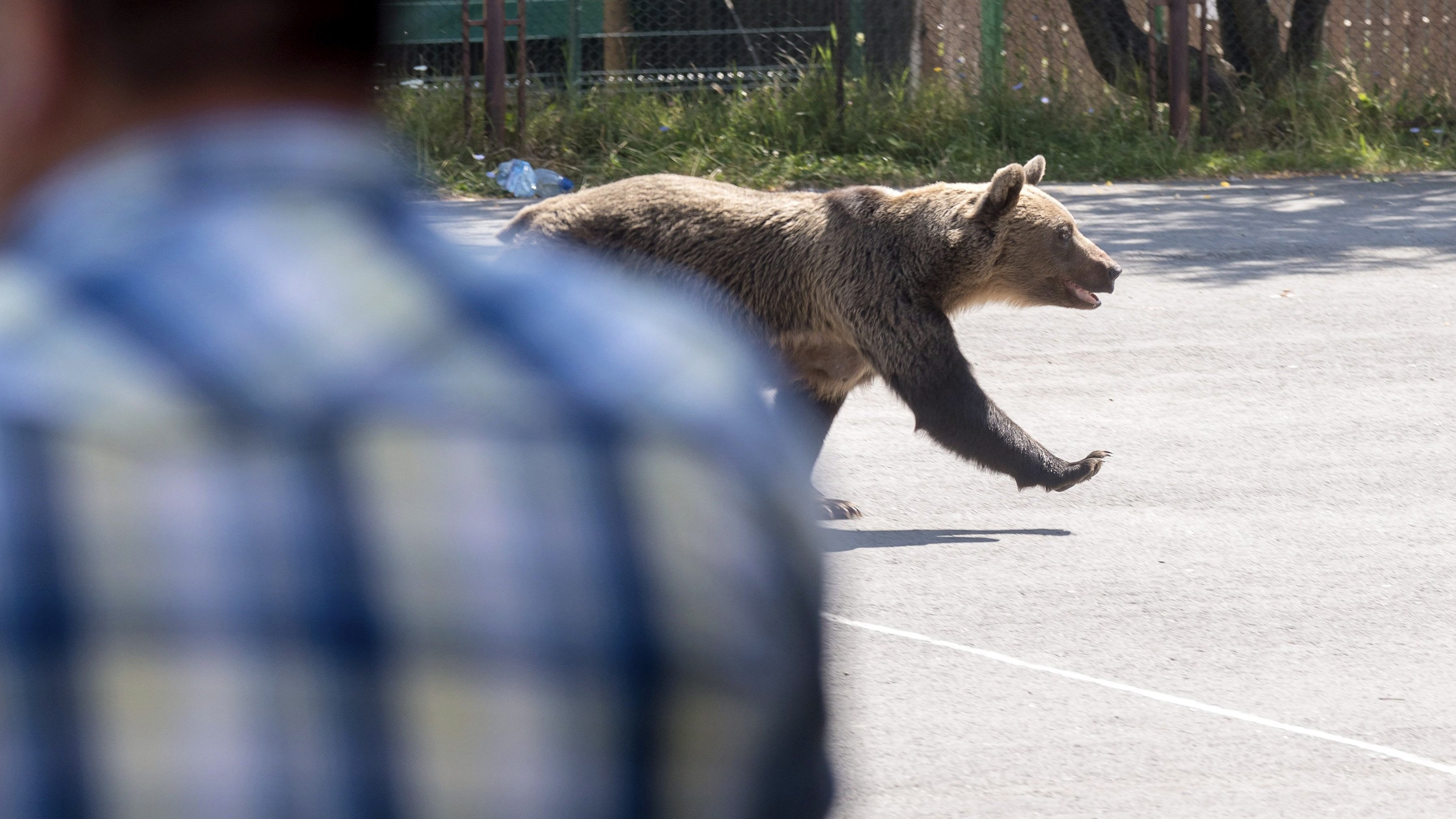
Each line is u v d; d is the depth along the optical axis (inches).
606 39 1512.1
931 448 653.3
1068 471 538.9
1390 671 410.6
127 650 79.7
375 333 85.3
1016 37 1501.0
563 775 82.8
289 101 91.0
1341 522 544.1
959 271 554.9
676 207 575.5
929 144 1364.4
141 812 79.4
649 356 89.3
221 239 85.6
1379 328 833.5
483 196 1253.7
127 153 88.7
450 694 81.6
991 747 363.6
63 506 79.8
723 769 87.1
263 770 80.1
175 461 81.5
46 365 82.3
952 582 486.0
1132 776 347.6
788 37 1504.7
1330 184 1300.4
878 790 341.1
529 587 82.7
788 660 89.8
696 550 85.7
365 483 82.0
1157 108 1403.8
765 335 567.8
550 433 85.0
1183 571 494.9
